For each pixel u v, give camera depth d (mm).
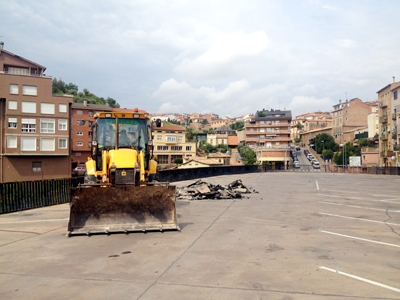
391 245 7199
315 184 27250
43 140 47906
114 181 9117
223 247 7016
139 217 8742
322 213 11844
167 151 85312
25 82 46938
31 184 13727
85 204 8539
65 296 4559
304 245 7191
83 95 117812
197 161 69500
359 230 8859
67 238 8000
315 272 5418
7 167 46125
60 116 49000
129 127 11156
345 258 6203
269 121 105188
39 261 6176
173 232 8516
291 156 100250
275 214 11594
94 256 6418
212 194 16594
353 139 94250
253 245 7188
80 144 70438
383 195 18438
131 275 5340
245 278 5152
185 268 5648
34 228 9477
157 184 9172
